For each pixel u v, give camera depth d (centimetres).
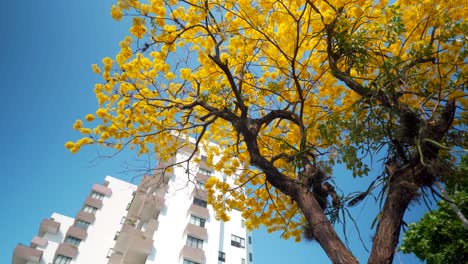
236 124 509
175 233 2492
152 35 569
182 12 598
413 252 789
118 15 543
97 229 3088
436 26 505
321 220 353
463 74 472
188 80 645
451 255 716
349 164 445
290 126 688
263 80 693
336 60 516
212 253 2456
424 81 491
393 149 394
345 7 570
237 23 608
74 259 2789
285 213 631
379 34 507
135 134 662
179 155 2712
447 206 714
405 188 334
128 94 640
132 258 2406
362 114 529
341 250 321
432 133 361
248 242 2786
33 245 2977
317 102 677
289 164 604
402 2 577
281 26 609
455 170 356
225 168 706
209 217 2655
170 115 675
